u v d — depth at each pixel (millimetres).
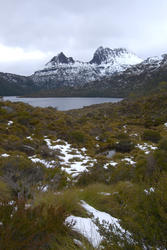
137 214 2215
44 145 15344
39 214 2330
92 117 42719
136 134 28656
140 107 53281
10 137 15117
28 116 21766
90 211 3539
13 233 1942
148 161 8102
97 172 9062
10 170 5594
